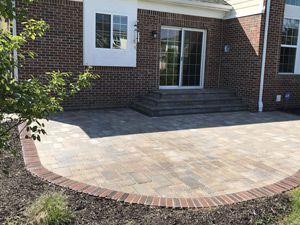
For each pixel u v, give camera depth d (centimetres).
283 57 1011
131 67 934
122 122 730
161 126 701
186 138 600
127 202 313
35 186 341
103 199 317
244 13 974
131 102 954
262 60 941
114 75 913
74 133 607
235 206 312
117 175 395
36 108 231
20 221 266
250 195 341
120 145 535
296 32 1021
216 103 959
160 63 1000
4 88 203
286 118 856
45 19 796
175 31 1010
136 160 458
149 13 935
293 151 531
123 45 907
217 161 466
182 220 281
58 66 830
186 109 880
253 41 946
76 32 841
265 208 308
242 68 995
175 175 402
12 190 328
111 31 883
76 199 315
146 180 381
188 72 1062
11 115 250
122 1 880
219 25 1062
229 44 1050
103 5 858
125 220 278
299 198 328
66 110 864
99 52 877
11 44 221
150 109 827
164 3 941
